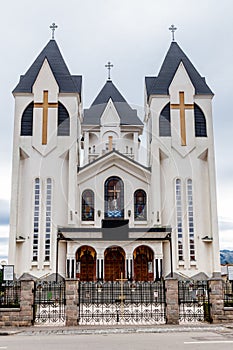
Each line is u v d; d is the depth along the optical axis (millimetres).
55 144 31328
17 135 31609
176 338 9961
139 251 29938
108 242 28422
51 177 30953
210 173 31578
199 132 32406
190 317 14359
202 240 30469
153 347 8461
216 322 13109
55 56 34125
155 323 13258
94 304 17312
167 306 13234
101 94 41438
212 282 13453
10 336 10945
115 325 12898
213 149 32094
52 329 12148
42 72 32500
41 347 8656
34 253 29891
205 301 15453
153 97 32438
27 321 12883
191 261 30031
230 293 15992
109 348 8406
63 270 29406
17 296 13844
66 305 13117
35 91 32188
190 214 30781
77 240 28469
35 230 30297
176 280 13445
